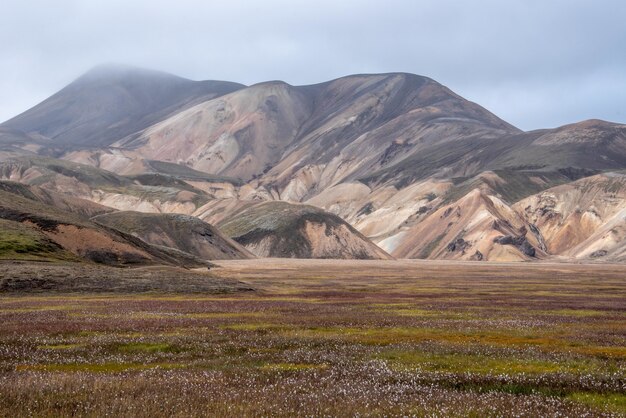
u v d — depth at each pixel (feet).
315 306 226.38
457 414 63.87
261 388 76.43
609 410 69.72
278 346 119.75
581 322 175.32
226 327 150.71
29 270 301.02
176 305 222.07
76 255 397.80
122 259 452.76
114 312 187.42
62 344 119.65
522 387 83.66
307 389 76.69
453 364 101.19
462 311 210.79
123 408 62.18
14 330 136.26
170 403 65.31
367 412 63.31
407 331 149.18
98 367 95.66
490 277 556.10
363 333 143.54
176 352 112.98
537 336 141.18
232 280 352.28
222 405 65.21
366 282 454.81
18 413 58.85
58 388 72.38
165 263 483.92
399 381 84.53
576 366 101.19
